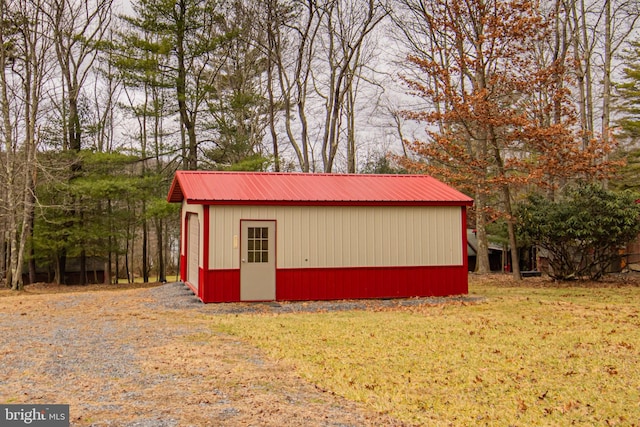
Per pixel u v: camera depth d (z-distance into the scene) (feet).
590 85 83.41
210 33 88.17
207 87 86.07
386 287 49.01
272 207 47.16
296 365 25.05
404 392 21.36
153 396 19.92
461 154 63.16
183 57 86.43
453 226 50.80
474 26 64.80
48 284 94.22
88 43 90.22
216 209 46.06
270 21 89.92
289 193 48.65
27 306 47.73
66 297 55.21
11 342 29.91
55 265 98.32
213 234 45.93
